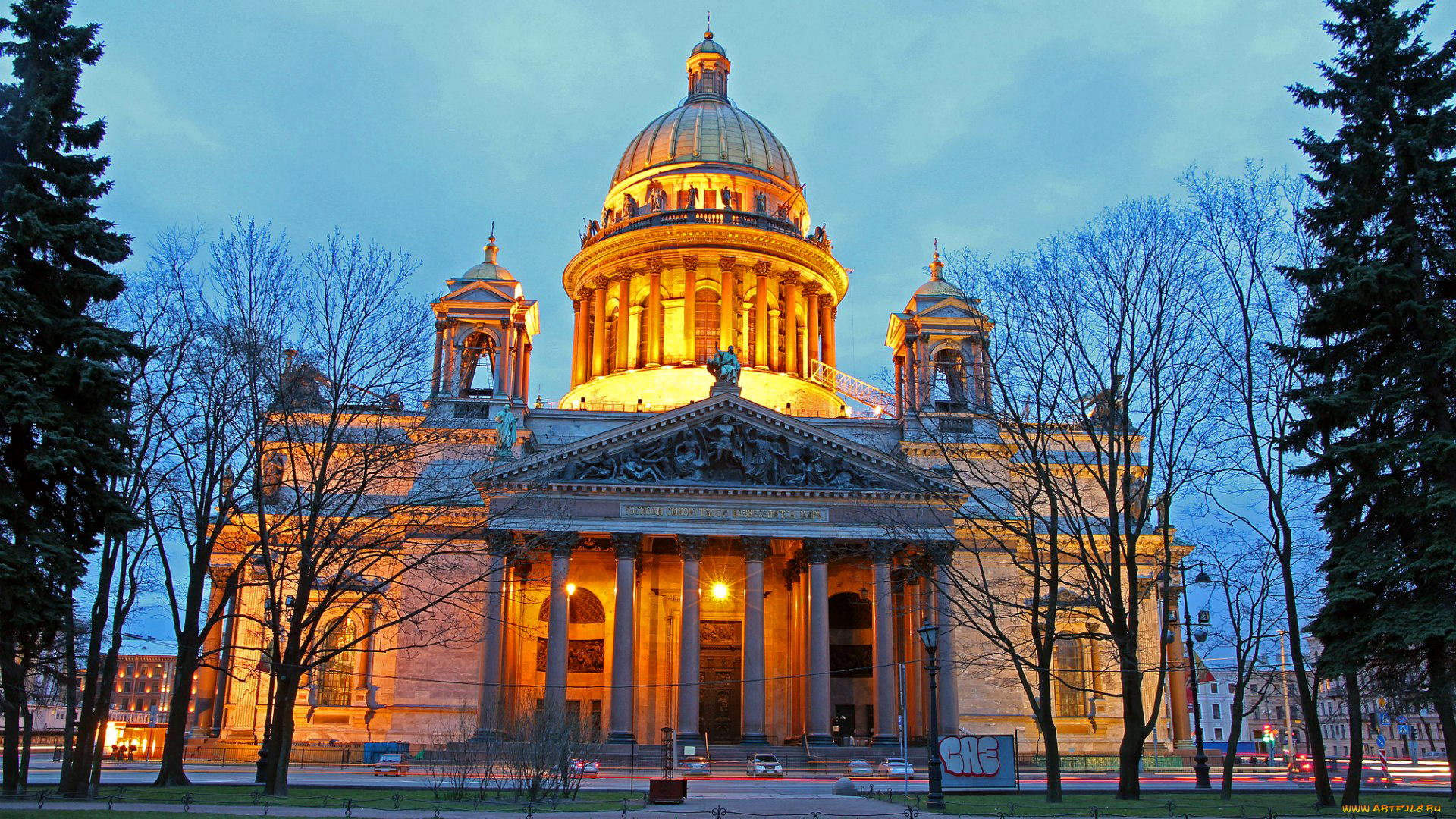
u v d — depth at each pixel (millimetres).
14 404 36844
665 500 75188
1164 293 48000
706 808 43500
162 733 89312
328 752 74312
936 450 71375
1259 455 44469
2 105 41469
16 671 39094
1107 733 83375
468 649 80938
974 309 59281
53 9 42062
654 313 104125
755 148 115625
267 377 51031
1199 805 44031
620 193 114312
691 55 127062
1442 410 38375
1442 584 36812
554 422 92250
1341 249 41219
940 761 43594
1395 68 41438
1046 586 80688
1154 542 80875
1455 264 38500
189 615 50719
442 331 91438
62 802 40156
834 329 112312
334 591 51031
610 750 70750
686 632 73062
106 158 42500
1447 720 37812
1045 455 51844
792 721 80625
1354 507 39594
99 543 42688
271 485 55000
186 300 49688
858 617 87688
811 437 77250
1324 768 42719
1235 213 46750
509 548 71938
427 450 74438
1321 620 39562
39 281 39812
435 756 64812
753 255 105812
